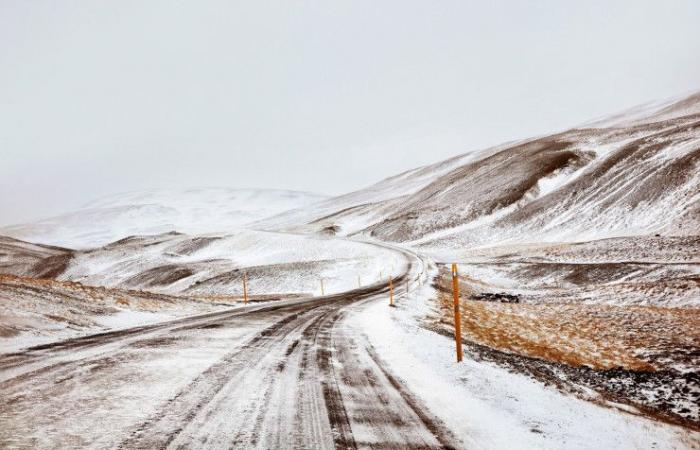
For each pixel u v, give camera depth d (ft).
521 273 133.28
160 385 18.97
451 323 55.06
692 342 52.19
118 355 25.04
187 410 15.88
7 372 20.75
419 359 27.55
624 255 131.44
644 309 73.67
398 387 20.52
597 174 256.52
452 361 28.32
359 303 67.10
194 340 30.78
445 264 161.68
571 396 26.50
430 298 80.53
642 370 42.70
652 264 110.93
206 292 175.52
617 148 315.78
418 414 16.80
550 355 45.83
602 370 42.06
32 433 13.24
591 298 90.27
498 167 372.58
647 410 29.63
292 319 45.68
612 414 22.20
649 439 18.33
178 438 13.28
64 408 15.65
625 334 56.90
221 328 37.55
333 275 166.30
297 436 13.94
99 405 16.08
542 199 264.31
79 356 24.63
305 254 228.22
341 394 18.83
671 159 215.92
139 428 13.96
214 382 19.76
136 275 250.98
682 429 21.85
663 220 171.12
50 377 19.90
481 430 15.58
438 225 288.71
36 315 36.63
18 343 28.66
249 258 245.45
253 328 38.04
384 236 306.76
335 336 34.96
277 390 18.94
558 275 122.62
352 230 396.57
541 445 14.96
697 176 188.55
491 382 24.02
